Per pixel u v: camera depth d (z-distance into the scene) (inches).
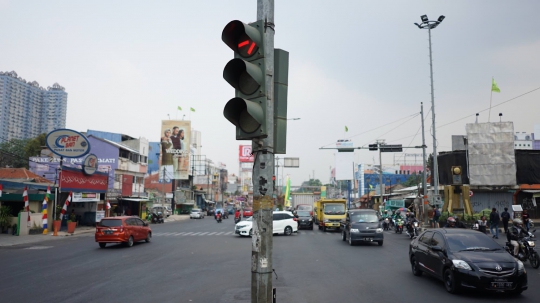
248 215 2571.4
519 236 532.1
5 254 701.3
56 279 452.1
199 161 3882.9
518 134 2576.3
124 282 432.8
